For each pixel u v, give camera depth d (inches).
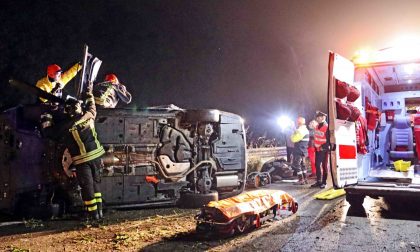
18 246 150.6
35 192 205.0
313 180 369.4
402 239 157.4
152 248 145.6
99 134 212.2
